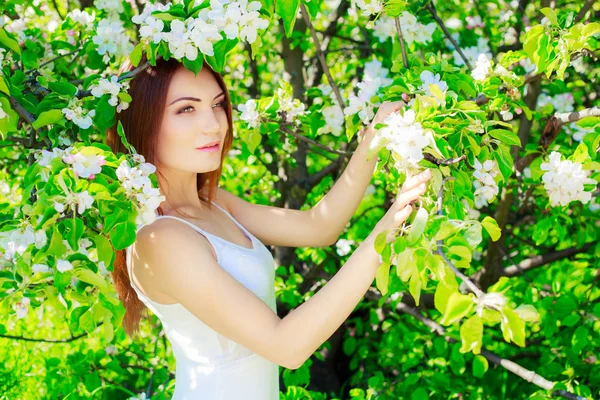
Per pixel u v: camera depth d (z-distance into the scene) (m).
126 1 2.78
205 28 1.58
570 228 3.27
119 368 2.94
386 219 1.46
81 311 1.59
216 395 1.74
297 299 3.15
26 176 1.47
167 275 1.62
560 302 2.64
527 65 3.03
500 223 3.10
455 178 1.56
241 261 1.76
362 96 1.97
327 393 3.88
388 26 2.44
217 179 1.98
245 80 3.91
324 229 2.03
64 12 3.58
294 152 3.45
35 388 3.69
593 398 2.84
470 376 3.21
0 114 1.59
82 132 1.84
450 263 1.28
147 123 1.72
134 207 1.42
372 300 3.51
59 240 1.41
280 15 1.64
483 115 1.60
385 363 3.48
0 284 1.48
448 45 3.40
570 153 2.38
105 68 2.58
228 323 1.57
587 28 1.88
